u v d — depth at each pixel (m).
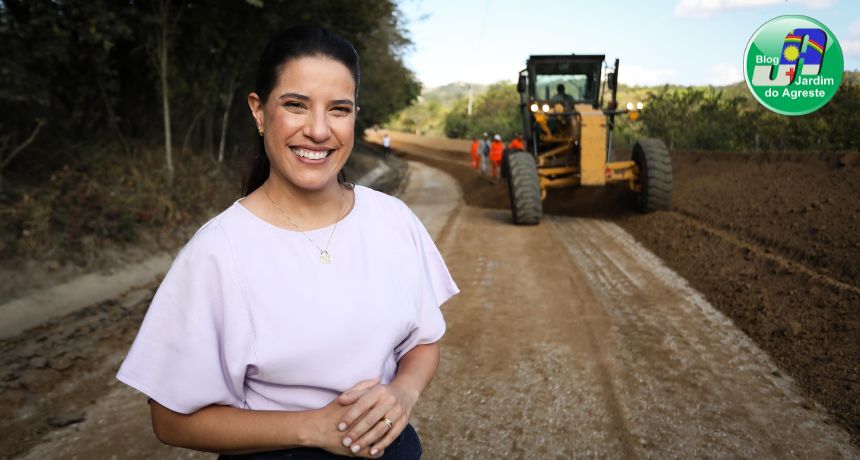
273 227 1.10
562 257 7.24
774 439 2.89
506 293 5.66
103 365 3.94
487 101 47.34
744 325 4.51
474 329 4.63
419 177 25.72
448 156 38.44
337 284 1.10
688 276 6.11
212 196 9.31
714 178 10.65
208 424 1.04
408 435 1.29
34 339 4.43
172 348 1.03
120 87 9.20
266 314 1.05
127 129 9.36
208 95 9.75
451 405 3.37
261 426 1.03
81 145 7.92
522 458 2.81
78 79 7.74
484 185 17.48
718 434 2.96
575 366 3.86
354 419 1.02
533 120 11.18
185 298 1.04
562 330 4.56
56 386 3.61
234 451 1.06
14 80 6.14
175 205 8.11
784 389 3.42
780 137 12.05
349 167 20.61
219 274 1.04
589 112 10.12
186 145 9.91
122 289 5.93
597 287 5.76
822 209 6.81
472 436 3.02
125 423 3.17
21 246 5.66
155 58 8.70
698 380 3.58
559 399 3.40
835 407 3.16
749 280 5.51
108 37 6.93
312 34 1.09
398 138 55.88
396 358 1.28
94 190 7.17
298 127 1.07
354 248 1.15
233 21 9.45
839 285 4.66
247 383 1.10
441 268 1.34
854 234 5.68
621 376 3.67
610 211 11.06
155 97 9.63
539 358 4.02
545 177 10.79
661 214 9.60
